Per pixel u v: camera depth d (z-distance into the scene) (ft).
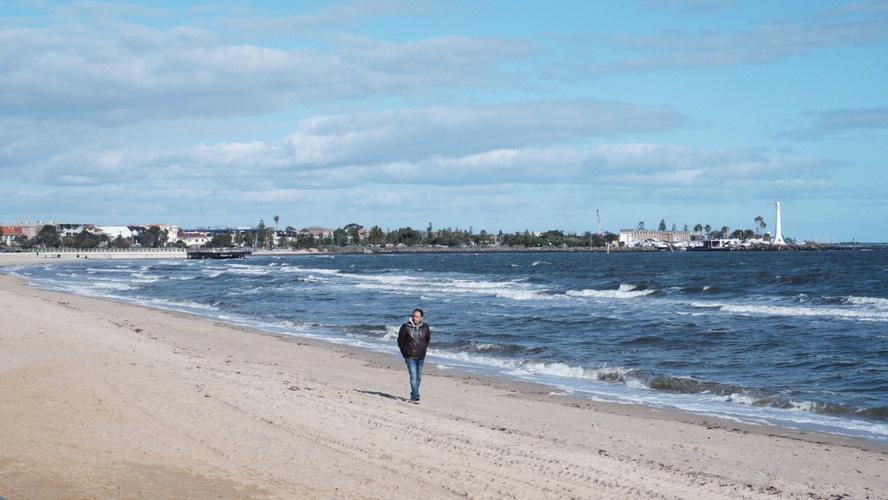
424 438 41.73
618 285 207.00
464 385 65.87
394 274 303.89
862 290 181.88
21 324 92.63
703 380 67.92
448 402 56.85
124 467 34.04
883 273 253.44
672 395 62.80
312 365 75.31
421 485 33.35
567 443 43.65
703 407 57.93
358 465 35.94
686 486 34.86
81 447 36.83
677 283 214.07
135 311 132.67
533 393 62.80
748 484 36.22
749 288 194.49
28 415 42.60
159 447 37.52
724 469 39.42
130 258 632.38
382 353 85.71
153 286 222.48
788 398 60.59
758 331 103.81
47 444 36.96
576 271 317.63
